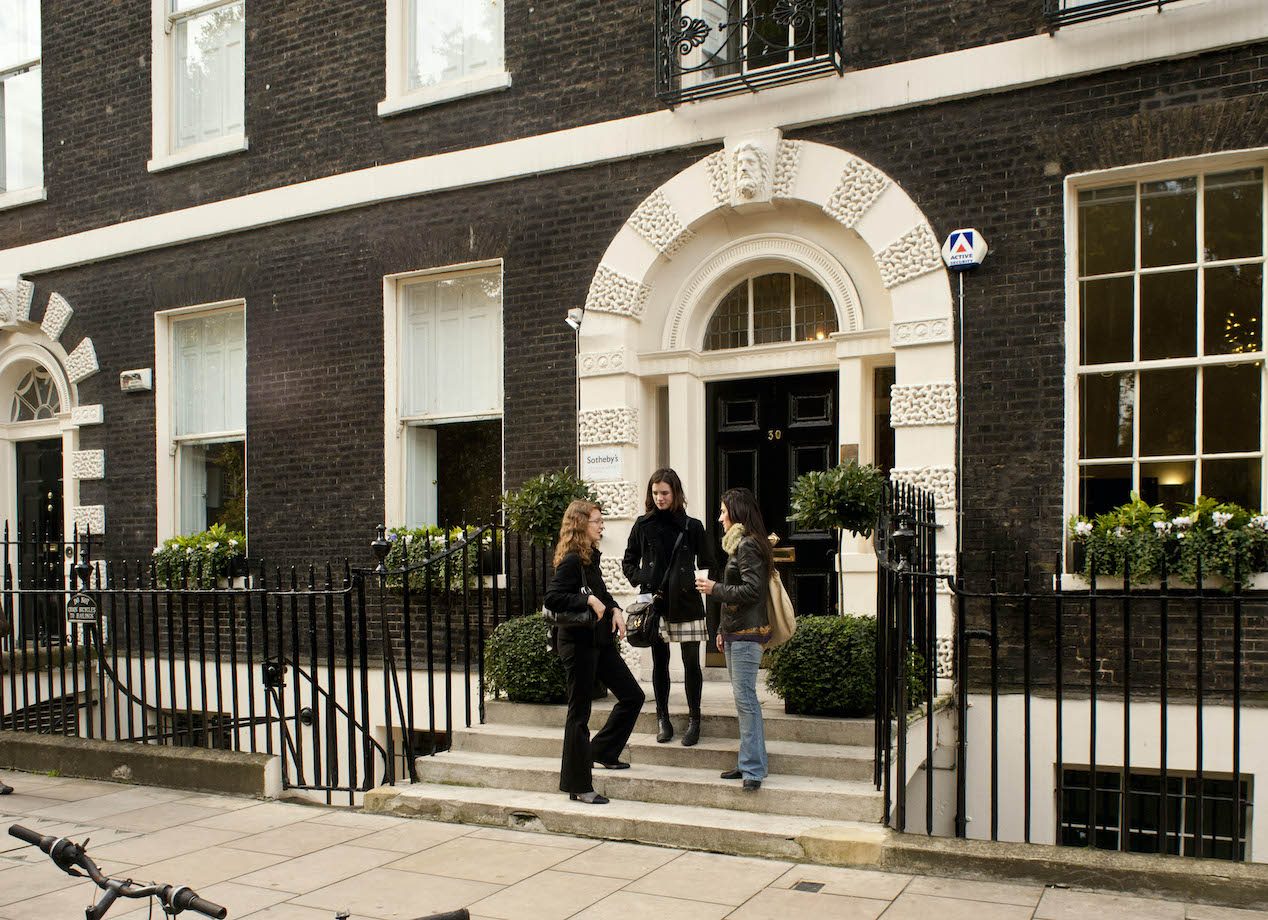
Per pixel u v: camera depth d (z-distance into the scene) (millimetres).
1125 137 6727
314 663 6824
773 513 8023
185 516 10391
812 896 4770
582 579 6125
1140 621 6539
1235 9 6441
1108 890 4734
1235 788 4848
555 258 8469
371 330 9227
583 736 6000
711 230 8086
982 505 6980
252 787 6883
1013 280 6984
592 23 8422
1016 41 7023
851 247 7668
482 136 8805
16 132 11461
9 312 11023
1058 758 5223
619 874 5137
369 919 4617
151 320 10367
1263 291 6578
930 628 6332
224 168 9969
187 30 10492
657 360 8188
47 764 7707
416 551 8445
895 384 7344
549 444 8406
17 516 11547
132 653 10156
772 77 7633
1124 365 6867
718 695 7305
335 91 9453
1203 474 6699
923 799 6672
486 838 5809
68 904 4945
